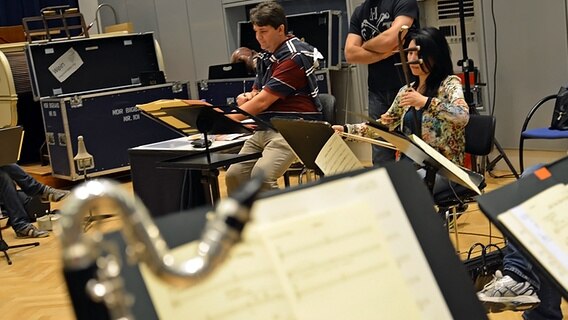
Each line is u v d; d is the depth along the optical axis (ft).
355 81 22.27
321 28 22.12
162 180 14.39
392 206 4.36
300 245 4.01
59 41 23.90
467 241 13.79
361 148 21.99
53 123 23.24
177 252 3.80
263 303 3.84
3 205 18.78
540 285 8.97
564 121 16.01
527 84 18.58
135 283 3.79
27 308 13.23
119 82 24.91
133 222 2.86
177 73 27.30
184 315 3.75
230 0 25.04
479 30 19.07
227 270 3.85
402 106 12.41
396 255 4.25
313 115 13.98
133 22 28.17
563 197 4.90
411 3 15.76
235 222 2.84
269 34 13.89
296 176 19.43
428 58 11.96
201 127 12.30
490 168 18.53
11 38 25.35
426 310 4.17
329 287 3.97
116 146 23.49
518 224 4.75
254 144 14.20
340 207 4.19
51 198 19.52
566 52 17.89
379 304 4.03
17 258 16.34
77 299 3.33
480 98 19.27
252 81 22.44
